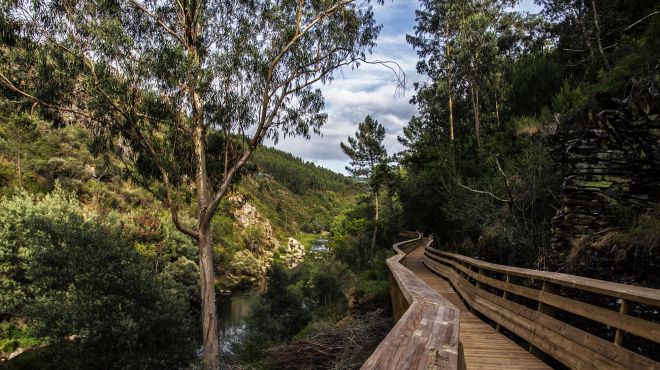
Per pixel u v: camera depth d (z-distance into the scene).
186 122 17.22
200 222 16.52
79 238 20.78
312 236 150.88
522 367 4.34
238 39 16.64
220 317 43.47
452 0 35.31
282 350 12.18
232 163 19.16
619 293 3.11
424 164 28.75
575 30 25.80
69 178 65.06
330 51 18.69
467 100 42.81
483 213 16.69
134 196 68.12
